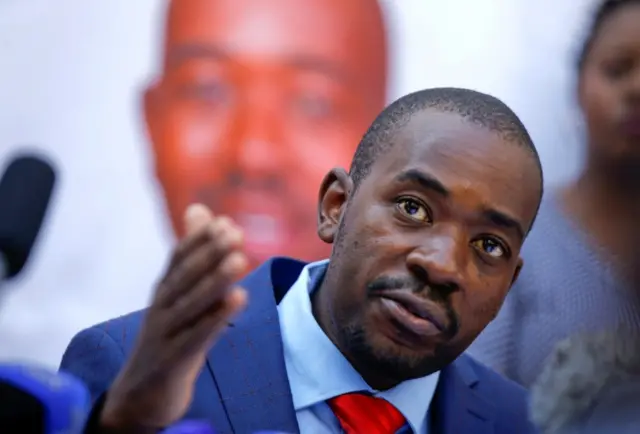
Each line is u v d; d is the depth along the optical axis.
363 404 3.34
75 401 2.10
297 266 3.79
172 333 2.37
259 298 3.55
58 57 7.16
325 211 3.42
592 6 7.00
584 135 6.96
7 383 2.06
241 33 7.08
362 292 3.07
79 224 7.07
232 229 2.28
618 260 6.74
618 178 6.83
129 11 7.15
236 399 3.29
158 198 7.10
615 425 3.55
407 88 7.07
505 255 3.13
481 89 7.03
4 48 7.18
